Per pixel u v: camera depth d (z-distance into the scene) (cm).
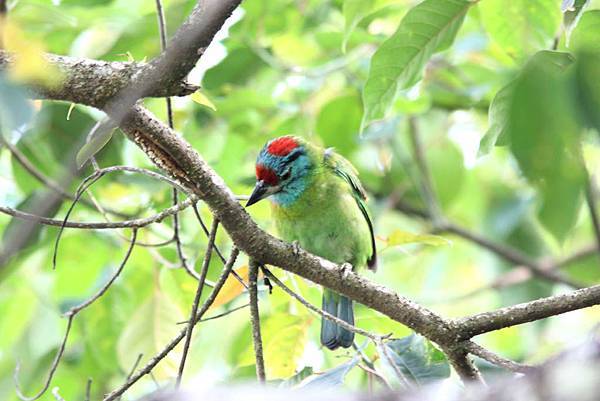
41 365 1232
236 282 829
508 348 1480
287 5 1237
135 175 1039
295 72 1259
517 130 369
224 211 736
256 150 1283
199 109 1238
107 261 1217
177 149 718
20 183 1078
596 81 362
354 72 1305
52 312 1289
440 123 1490
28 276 1266
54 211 976
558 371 332
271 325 896
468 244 1606
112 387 1209
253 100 1244
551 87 365
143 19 1036
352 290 766
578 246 1481
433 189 1470
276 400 360
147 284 1120
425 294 1547
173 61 666
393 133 1352
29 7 1091
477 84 1358
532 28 881
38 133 1016
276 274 909
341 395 371
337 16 1362
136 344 994
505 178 1535
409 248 1509
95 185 1062
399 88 862
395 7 1198
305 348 902
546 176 375
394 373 719
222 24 656
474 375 739
